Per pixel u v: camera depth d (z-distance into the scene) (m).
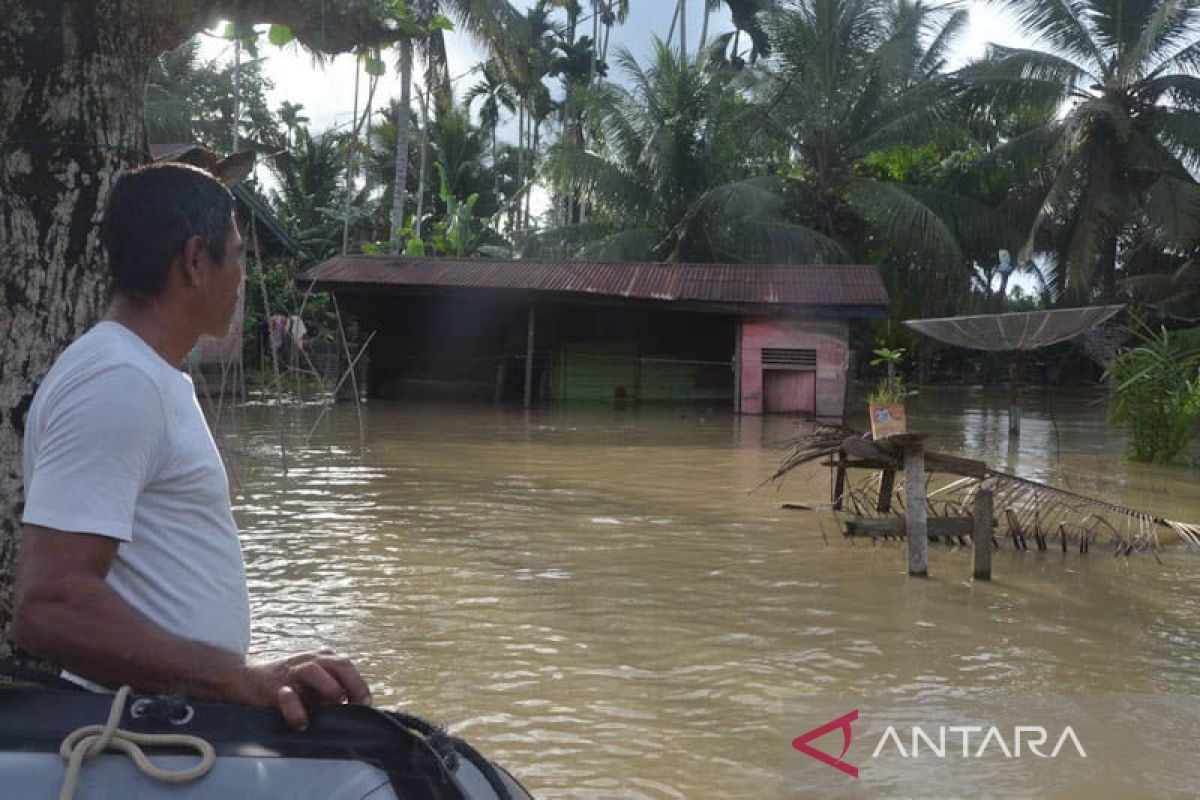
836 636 5.29
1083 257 28.03
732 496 9.56
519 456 12.30
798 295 18.95
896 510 8.61
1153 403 13.21
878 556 7.17
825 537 7.70
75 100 2.73
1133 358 13.69
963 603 6.00
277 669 1.73
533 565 6.65
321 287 20.17
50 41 2.71
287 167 36.72
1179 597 6.21
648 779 3.58
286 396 19.50
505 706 4.24
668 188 28.44
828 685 4.57
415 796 1.52
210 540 1.92
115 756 1.50
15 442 2.65
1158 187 26.81
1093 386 34.50
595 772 3.63
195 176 1.98
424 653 4.86
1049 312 11.85
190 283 1.93
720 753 3.81
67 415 1.73
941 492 7.96
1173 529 7.28
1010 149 29.78
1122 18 28.56
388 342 23.00
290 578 6.18
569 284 19.75
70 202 2.71
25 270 2.68
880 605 5.91
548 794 3.45
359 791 1.51
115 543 1.73
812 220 29.84
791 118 29.11
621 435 15.02
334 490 9.44
